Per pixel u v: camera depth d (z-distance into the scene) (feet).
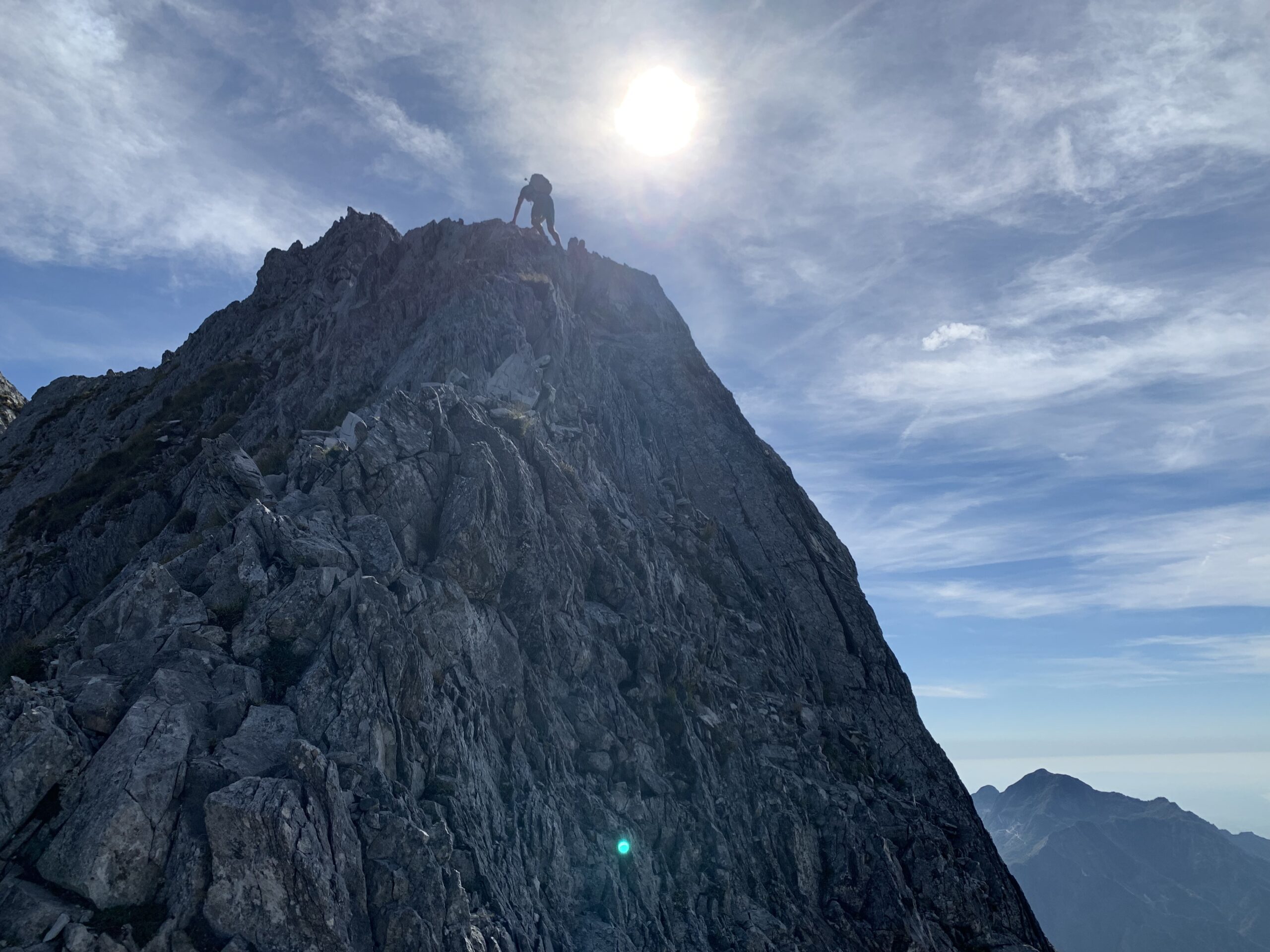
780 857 131.75
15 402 357.61
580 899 106.11
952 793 169.89
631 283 231.09
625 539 147.84
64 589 151.84
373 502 119.24
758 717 147.95
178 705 88.22
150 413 225.76
